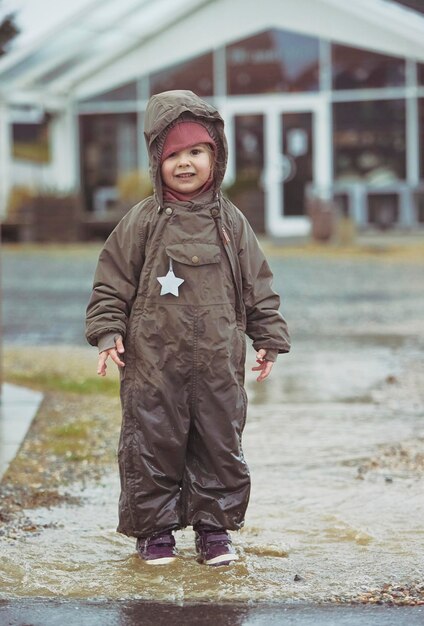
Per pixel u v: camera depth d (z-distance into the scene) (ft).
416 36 76.07
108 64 82.58
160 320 13.03
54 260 64.03
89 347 33.40
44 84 81.51
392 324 37.68
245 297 13.48
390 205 78.23
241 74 80.64
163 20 80.38
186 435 13.17
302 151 80.18
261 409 23.56
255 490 16.93
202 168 13.20
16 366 29.32
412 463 18.56
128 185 76.02
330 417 22.62
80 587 12.55
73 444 20.11
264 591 12.41
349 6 77.20
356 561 13.53
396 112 78.43
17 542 14.34
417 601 12.05
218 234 13.23
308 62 79.46
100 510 15.96
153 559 13.30
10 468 18.19
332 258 61.05
